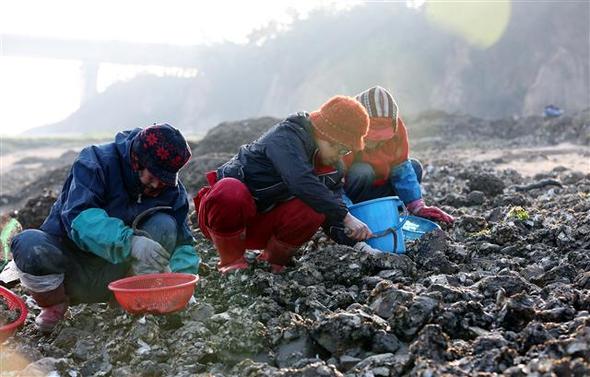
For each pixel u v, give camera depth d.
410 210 6.19
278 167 4.91
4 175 29.45
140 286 4.46
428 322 4.06
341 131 4.85
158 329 4.35
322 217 5.19
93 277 4.71
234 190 5.00
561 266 5.04
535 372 3.33
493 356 3.60
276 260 5.40
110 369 4.11
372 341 4.02
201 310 4.54
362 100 5.66
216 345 4.14
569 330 3.82
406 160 6.11
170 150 4.42
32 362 4.17
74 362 4.25
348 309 4.51
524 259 5.64
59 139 59.06
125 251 4.34
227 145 20.69
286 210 5.18
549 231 6.02
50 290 4.47
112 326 4.48
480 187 9.35
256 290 4.96
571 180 10.86
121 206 4.60
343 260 5.31
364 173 5.91
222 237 5.18
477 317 4.17
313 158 5.04
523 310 4.11
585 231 5.92
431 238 5.74
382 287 4.64
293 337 4.16
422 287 4.80
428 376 3.46
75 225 4.34
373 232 5.55
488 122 31.67
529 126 29.09
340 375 3.68
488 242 6.02
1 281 5.39
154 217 4.67
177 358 4.12
